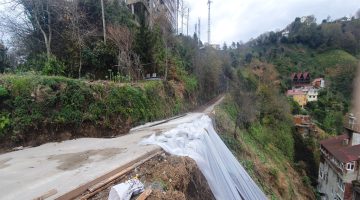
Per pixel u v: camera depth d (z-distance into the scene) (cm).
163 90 1909
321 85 4862
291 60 6538
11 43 1557
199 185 713
